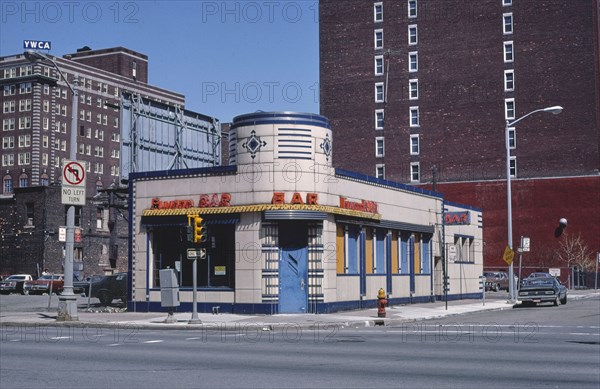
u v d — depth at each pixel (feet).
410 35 286.66
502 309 132.36
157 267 113.70
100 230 273.13
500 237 265.95
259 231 104.83
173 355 57.52
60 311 97.60
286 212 103.14
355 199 117.91
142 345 66.18
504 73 272.10
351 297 115.85
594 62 260.83
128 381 43.83
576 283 246.88
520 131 268.62
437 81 281.33
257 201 104.63
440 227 151.43
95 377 45.39
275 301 104.01
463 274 166.20
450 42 280.72
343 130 292.61
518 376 45.57
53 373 47.06
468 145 274.77
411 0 287.07
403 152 283.59
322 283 106.42
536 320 101.04
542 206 261.44
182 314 106.42
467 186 271.69
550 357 55.62
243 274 105.29
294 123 105.40
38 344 66.95
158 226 112.37
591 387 41.39
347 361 53.42
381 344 66.59
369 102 289.74
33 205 264.93
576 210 257.34
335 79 295.48
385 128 286.66
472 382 43.24
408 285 137.49
